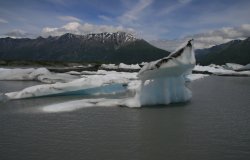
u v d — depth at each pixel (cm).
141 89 2100
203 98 2450
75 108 1958
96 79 2822
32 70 4481
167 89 2131
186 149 1132
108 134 1339
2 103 2181
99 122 1569
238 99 2395
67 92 2614
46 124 1521
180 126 1483
